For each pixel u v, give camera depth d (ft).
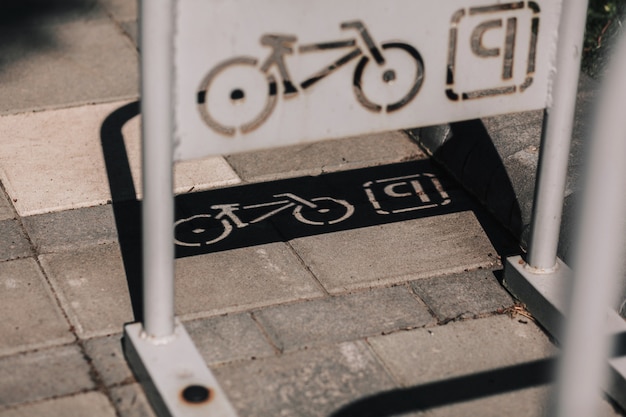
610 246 11.54
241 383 12.92
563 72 13.24
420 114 12.95
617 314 13.74
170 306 12.78
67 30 22.53
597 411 12.85
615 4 20.42
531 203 15.74
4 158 17.52
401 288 14.84
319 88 12.26
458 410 12.69
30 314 13.91
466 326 14.16
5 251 15.16
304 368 13.21
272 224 16.19
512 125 17.34
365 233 16.03
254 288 14.67
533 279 14.40
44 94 19.71
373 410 12.62
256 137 12.22
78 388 12.73
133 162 17.63
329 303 14.43
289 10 11.75
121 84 20.29
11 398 12.46
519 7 12.79
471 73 12.95
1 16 23.06
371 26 12.23
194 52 11.52
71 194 16.65
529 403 12.85
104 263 15.05
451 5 12.48
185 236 15.79
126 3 24.07
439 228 16.25
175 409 11.91
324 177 17.53
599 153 11.20
